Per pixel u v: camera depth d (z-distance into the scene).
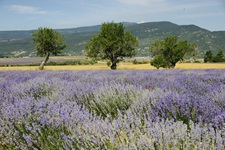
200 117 3.18
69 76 11.05
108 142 2.59
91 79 8.85
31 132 3.15
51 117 3.54
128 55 46.50
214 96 4.33
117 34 45.69
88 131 2.90
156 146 2.43
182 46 47.62
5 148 3.23
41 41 48.25
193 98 3.96
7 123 3.50
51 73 13.58
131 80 8.27
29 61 124.44
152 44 48.62
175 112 3.51
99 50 45.84
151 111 3.62
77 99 5.09
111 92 4.90
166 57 48.62
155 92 4.71
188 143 2.33
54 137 3.04
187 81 7.32
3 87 6.69
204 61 103.94
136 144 2.49
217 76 8.80
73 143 2.78
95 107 4.48
